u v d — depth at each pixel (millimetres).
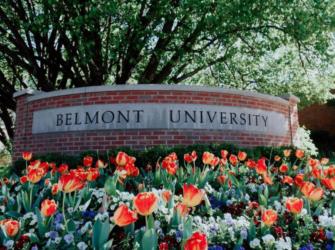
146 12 11672
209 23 9906
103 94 8469
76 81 12859
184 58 12266
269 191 4238
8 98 14797
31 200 3531
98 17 9664
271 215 2600
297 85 13891
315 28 10008
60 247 2541
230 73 14781
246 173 5160
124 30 10203
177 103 8422
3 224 2453
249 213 3432
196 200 2328
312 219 3189
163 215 2947
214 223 2943
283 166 4664
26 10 13320
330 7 10562
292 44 13117
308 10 10062
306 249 2656
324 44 10805
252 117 9195
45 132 8945
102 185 4402
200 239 1681
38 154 8969
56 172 4508
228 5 9242
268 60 14109
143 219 3184
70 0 9750
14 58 12953
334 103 26016
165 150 7363
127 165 3695
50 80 14328
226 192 3951
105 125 8352
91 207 3625
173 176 4422
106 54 11359
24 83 16578
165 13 10219
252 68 14398
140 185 3406
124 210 2053
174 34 11062
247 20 9695
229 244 2680
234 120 8875
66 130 8633
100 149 8273
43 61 12953
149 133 8250
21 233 2809
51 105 8953
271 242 2605
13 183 4418
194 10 10070
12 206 3432
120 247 2629
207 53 13164
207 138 8492
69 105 8703
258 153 8039
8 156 17938
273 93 14039
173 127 8320
